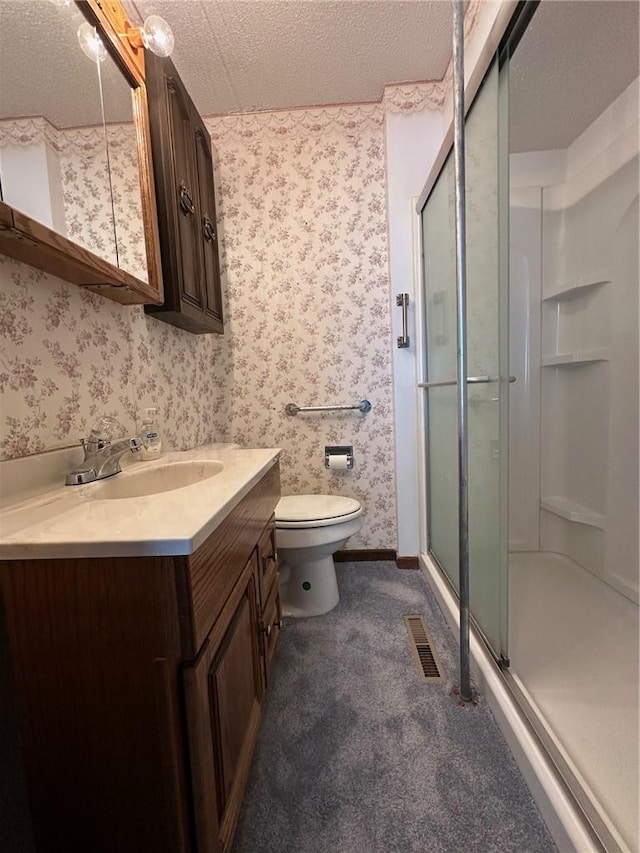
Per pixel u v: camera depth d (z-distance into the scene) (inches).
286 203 81.6
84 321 42.6
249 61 67.7
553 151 79.2
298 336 83.7
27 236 28.7
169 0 56.0
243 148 80.9
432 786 37.1
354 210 81.2
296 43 64.4
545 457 84.9
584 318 77.2
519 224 81.1
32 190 33.9
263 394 84.7
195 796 24.4
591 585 71.1
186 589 22.6
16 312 33.7
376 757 40.3
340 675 52.0
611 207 69.0
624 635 55.3
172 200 53.7
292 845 32.8
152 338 57.9
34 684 23.6
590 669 48.2
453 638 59.2
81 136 40.5
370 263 82.0
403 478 82.6
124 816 24.2
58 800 24.5
